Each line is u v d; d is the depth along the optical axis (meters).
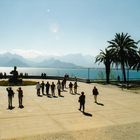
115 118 16.56
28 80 47.06
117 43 47.97
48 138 12.04
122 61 47.66
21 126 14.23
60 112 18.14
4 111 18.12
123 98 25.61
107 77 46.50
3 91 29.53
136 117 16.95
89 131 13.34
